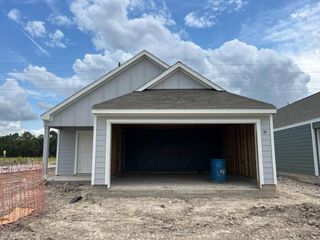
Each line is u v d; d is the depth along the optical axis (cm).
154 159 1433
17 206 674
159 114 859
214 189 826
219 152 1439
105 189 827
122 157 1366
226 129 1332
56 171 1259
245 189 826
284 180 1316
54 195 867
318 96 1557
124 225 521
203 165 1432
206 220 553
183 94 1030
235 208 666
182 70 1131
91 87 1194
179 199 784
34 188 752
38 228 504
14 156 4803
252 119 859
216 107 843
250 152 1023
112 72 1242
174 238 448
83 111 1179
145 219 563
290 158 1427
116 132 1201
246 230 486
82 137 1294
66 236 459
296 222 532
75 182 1071
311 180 1205
